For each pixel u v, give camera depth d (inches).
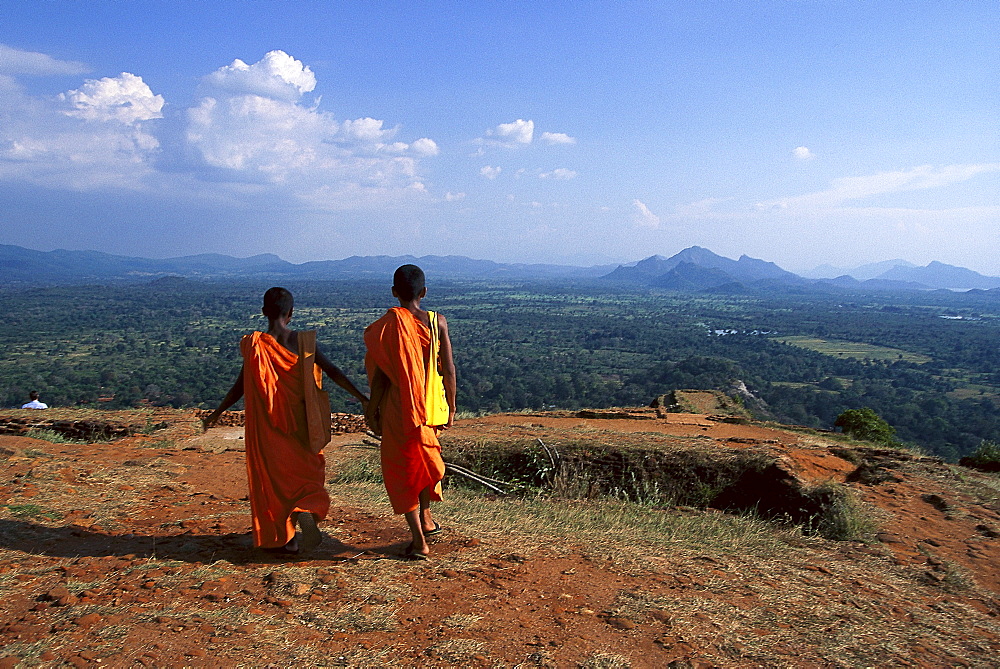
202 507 200.2
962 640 138.2
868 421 575.8
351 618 121.6
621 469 310.0
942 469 322.3
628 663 111.7
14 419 410.9
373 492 262.8
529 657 111.4
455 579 146.9
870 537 222.1
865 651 125.3
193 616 117.3
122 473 240.1
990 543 220.2
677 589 150.6
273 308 150.6
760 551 195.0
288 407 149.9
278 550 156.6
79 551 150.3
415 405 149.6
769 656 119.4
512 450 325.7
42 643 103.3
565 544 183.6
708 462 301.0
